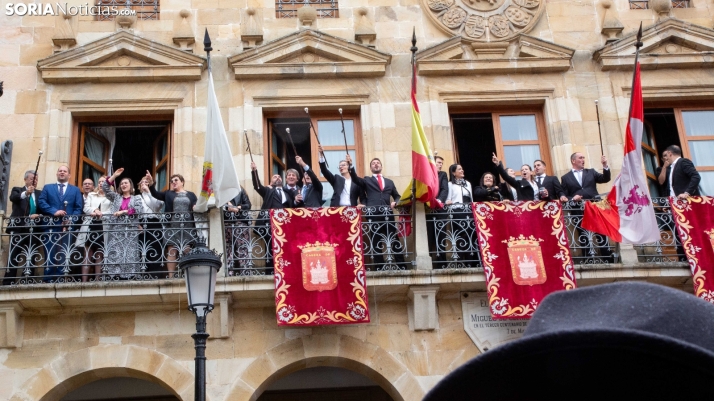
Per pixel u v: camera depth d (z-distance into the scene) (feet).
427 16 53.52
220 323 42.37
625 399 4.19
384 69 51.52
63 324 42.75
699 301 4.33
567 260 43.04
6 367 41.78
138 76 50.52
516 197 46.55
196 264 33.94
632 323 4.25
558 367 4.23
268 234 43.68
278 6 53.67
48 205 44.34
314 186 45.57
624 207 43.55
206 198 42.29
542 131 52.47
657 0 54.65
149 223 42.47
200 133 50.06
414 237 43.70
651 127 54.08
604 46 52.70
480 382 4.36
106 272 42.91
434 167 42.73
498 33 53.06
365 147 50.34
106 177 45.75
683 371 4.05
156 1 53.36
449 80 52.19
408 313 43.80
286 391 53.52
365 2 53.78
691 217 44.42
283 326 42.24
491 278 42.42
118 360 42.34
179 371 42.32
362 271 42.16
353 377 52.44
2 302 41.45
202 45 52.08
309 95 51.01
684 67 53.21
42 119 49.55
